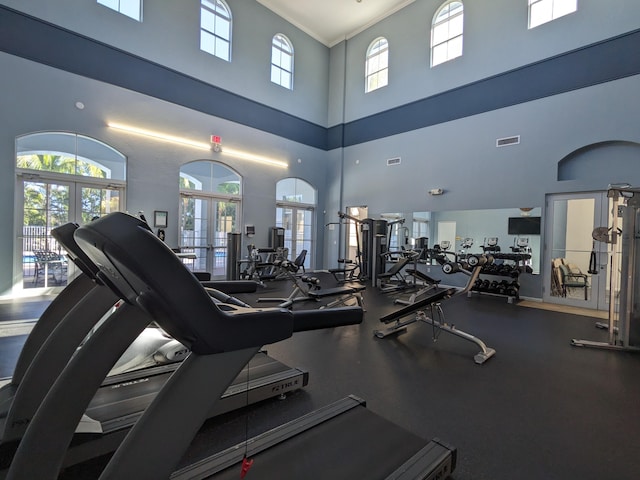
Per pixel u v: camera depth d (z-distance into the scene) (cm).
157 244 71
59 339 152
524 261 620
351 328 420
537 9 614
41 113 535
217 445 183
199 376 83
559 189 583
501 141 652
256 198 830
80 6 570
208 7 743
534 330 420
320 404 230
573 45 569
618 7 527
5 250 511
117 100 611
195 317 77
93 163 599
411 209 800
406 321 416
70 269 583
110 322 108
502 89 652
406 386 262
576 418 220
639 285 346
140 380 221
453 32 735
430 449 162
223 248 788
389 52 847
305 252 766
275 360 273
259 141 832
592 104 549
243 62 797
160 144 668
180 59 693
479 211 683
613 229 373
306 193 968
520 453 183
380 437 172
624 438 199
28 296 540
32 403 148
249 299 577
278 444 164
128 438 77
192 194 733
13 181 513
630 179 525
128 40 623
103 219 70
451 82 730
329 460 152
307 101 941
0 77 500
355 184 926
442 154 743
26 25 521
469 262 387
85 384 105
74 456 152
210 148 743
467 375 284
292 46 898
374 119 880
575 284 568
